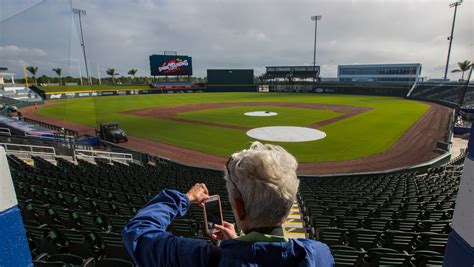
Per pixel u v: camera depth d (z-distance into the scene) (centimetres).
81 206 675
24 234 159
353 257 356
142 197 741
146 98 6384
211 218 179
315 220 610
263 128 2759
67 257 307
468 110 3769
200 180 1141
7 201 149
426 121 3109
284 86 8431
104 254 393
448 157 1878
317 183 1262
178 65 8081
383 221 559
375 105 4691
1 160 145
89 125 3225
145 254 130
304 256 109
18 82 5366
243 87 8800
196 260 118
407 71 9112
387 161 1773
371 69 9831
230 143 2222
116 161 1664
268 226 121
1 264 147
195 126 2934
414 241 452
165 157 1923
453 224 177
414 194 939
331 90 7688
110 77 10981
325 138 2328
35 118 3706
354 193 984
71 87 6412
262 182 114
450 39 6394
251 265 105
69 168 1216
